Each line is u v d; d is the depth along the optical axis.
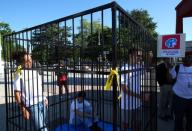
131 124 3.25
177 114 4.94
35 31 3.72
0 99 9.99
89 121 4.39
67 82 4.51
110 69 2.62
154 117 5.04
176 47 4.66
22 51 4.10
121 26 2.69
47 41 3.58
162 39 4.78
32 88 4.16
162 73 6.50
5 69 4.67
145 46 3.96
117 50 2.56
